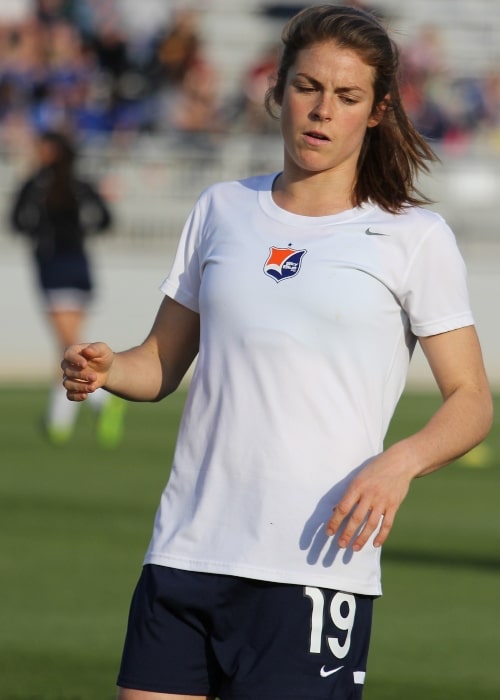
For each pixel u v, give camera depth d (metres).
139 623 11.13
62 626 21.14
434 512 31.20
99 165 70.19
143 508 30.64
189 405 11.30
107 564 25.36
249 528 10.80
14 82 74.31
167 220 69.69
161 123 75.00
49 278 39.62
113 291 62.66
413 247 11.01
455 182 70.94
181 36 77.62
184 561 10.94
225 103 77.06
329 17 11.16
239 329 10.95
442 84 78.38
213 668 11.07
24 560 25.48
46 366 58.53
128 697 11.08
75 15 77.69
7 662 19.06
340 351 10.79
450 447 10.59
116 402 40.62
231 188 11.88
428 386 55.09
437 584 24.27
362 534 10.24
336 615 10.77
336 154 11.10
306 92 11.12
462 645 20.47
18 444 39.66
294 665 10.69
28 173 68.69
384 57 11.11
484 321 63.38
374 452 10.93
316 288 10.83
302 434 10.77
